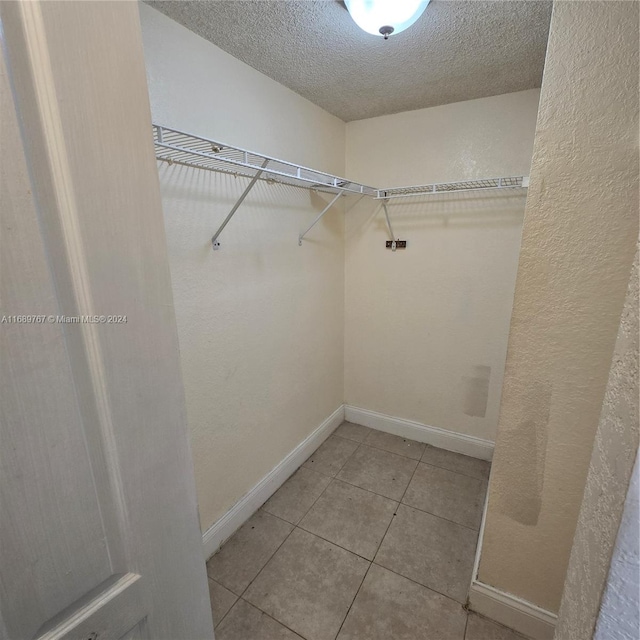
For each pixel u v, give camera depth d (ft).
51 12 1.10
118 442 1.45
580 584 1.80
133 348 1.48
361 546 5.21
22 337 1.10
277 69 5.04
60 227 1.18
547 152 2.81
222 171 4.63
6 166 1.03
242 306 5.24
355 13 3.40
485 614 4.16
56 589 1.29
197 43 4.17
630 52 2.39
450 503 6.07
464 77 5.31
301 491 6.42
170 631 1.85
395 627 4.08
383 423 8.44
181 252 4.21
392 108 6.62
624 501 1.37
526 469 3.56
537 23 3.97
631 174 2.55
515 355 3.33
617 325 2.83
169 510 1.76
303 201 6.38
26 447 1.14
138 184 1.44
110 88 1.31
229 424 5.26
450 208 6.70
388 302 7.75
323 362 7.72
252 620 4.18
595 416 3.10
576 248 2.85
